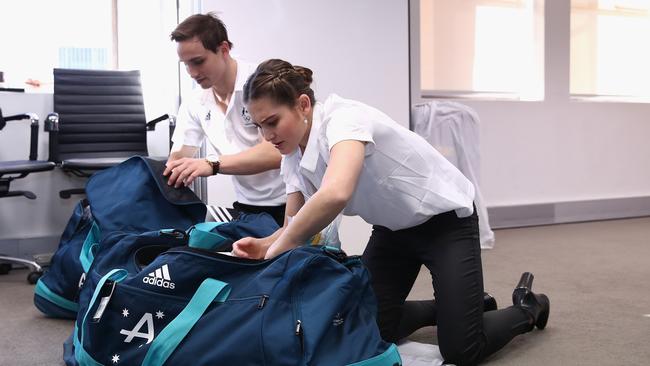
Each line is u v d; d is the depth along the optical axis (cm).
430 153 165
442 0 480
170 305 141
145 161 214
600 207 530
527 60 512
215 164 200
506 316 186
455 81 490
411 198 160
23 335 215
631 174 548
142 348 139
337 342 136
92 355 145
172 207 211
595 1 533
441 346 172
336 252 146
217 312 137
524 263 339
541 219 504
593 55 537
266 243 157
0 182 312
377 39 364
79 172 344
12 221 353
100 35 421
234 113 209
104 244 183
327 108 146
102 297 147
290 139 140
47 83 412
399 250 181
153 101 397
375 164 154
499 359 186
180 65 351
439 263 170
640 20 552
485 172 486
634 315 233
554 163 513
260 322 133
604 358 185
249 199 218
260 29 335
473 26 493
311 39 347
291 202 165
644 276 302
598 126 530
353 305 142
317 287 138
